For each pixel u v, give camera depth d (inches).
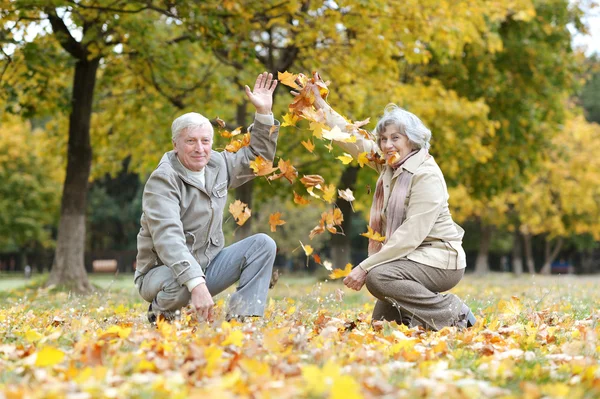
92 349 128.9
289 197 844.0
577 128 1275.8
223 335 150.3
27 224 1424.7
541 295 292.7
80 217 530.0
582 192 1302.9
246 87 201.3
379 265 199.6
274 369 124.7
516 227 1566.2
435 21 522.9
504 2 608.1
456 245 203.0
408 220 198.8
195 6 451.5
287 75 203.6
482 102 696.4
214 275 196.7
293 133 692.1
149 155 654.5
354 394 97.7
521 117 834.2
